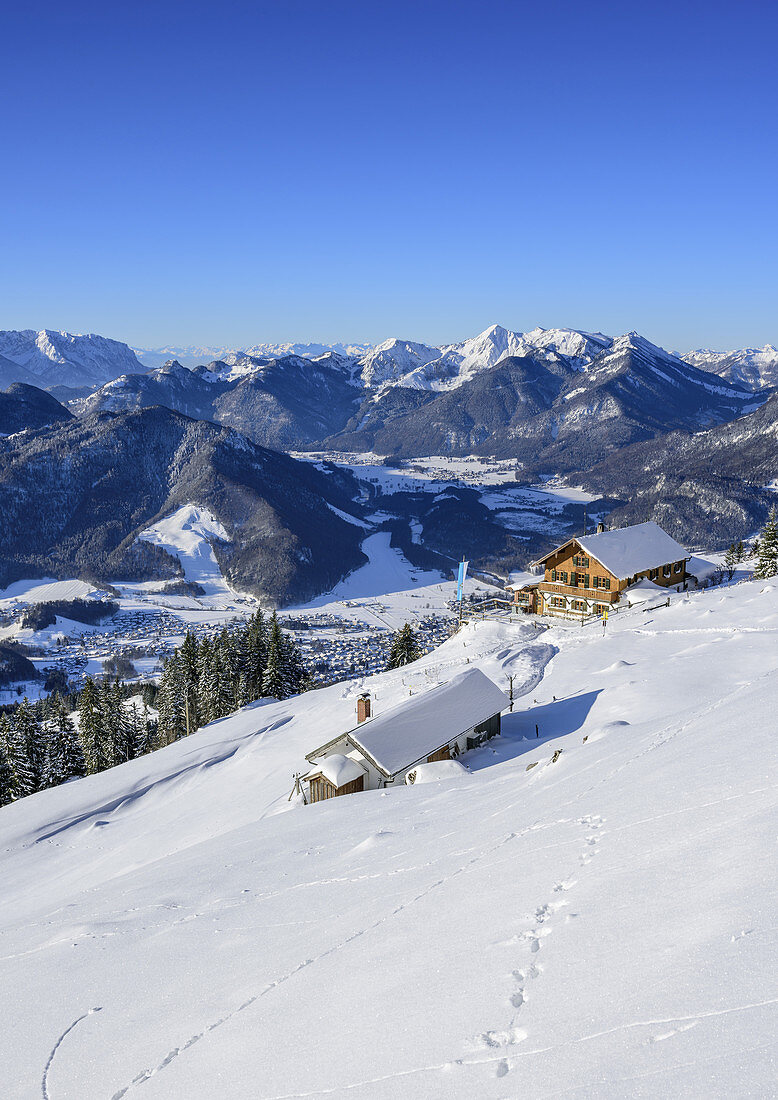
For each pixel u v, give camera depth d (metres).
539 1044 6.57
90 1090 9.59
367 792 28.22
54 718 73.38
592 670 43.16
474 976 8.60
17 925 23.17
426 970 9.40
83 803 49.38
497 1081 6.24
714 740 15.43
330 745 33.50
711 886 8.34
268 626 81.12
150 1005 12.11
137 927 17.33
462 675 36.44
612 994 6.89
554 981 7.69
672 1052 5.52
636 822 11.98
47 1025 12.37
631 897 9.03
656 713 31.41
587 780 16.80
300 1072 8.01
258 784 42.31
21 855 42.62
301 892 16.59
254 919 15.50
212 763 49.91
